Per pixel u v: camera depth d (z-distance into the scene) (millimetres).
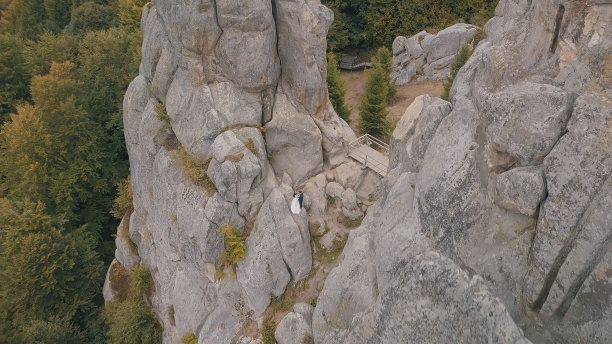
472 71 16672
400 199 16609
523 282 12805
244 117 22938
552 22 12633
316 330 18875
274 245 21688
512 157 13203
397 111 42062
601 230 11023
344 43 52875
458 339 11180
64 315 31984
